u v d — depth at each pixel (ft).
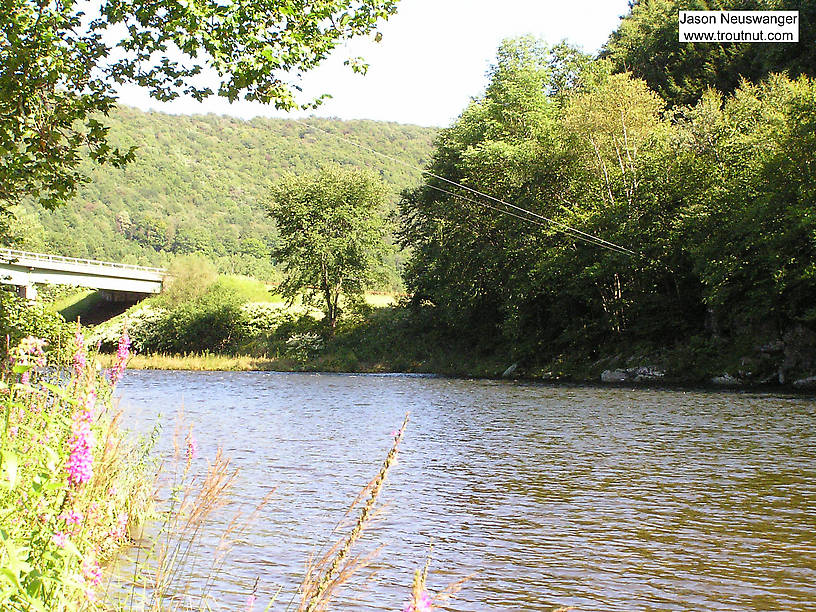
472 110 197.36
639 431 78.07
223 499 24.57
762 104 164.66
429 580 33.81
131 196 560.20
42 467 15.74
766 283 123.95
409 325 208.64
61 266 249.55
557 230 156.25
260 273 452.35
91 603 16.43
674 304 145.48
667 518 44.14
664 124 165.07
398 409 102.94
